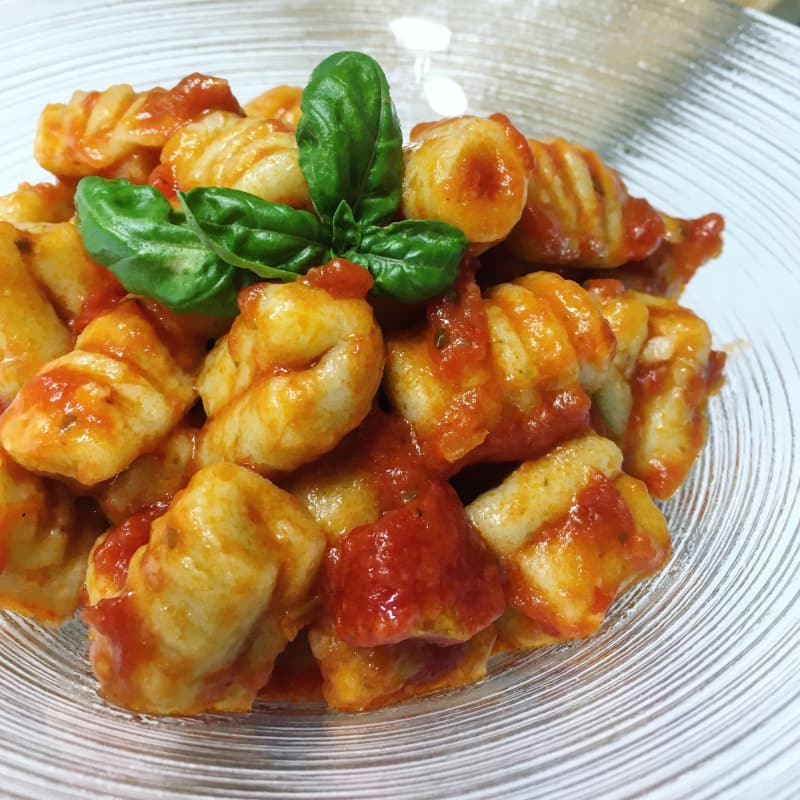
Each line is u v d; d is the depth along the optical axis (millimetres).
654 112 215
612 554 136
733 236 195
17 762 115
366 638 124
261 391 126
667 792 112
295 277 130
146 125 160
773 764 113
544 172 153
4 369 139
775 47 209
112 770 118
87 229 132
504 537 135
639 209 168
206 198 129
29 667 135
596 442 141
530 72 227
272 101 188
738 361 180
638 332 154
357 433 137
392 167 139
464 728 129
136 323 137
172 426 137
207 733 128
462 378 134
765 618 136
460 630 128
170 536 121
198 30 228
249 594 122
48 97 216
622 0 224
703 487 165
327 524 133
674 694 128
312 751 126
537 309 137
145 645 122
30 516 134
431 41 230
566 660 141
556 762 119
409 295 132
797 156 196
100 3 225
